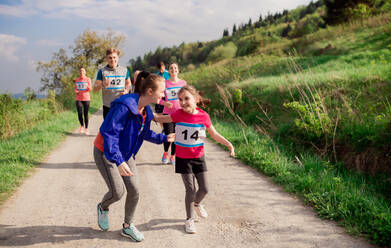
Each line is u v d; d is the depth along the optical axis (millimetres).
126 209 2936
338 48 15789
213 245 2918
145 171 5273
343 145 6141
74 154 6281
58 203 3803
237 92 11078
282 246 2916
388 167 5160
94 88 5859
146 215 3551
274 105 9898
